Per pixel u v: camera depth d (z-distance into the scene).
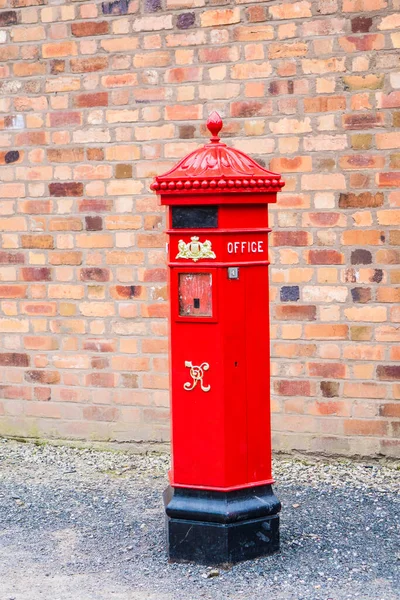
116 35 5.22
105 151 5.32
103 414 5.51
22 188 5.52
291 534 4.01
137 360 5.39
